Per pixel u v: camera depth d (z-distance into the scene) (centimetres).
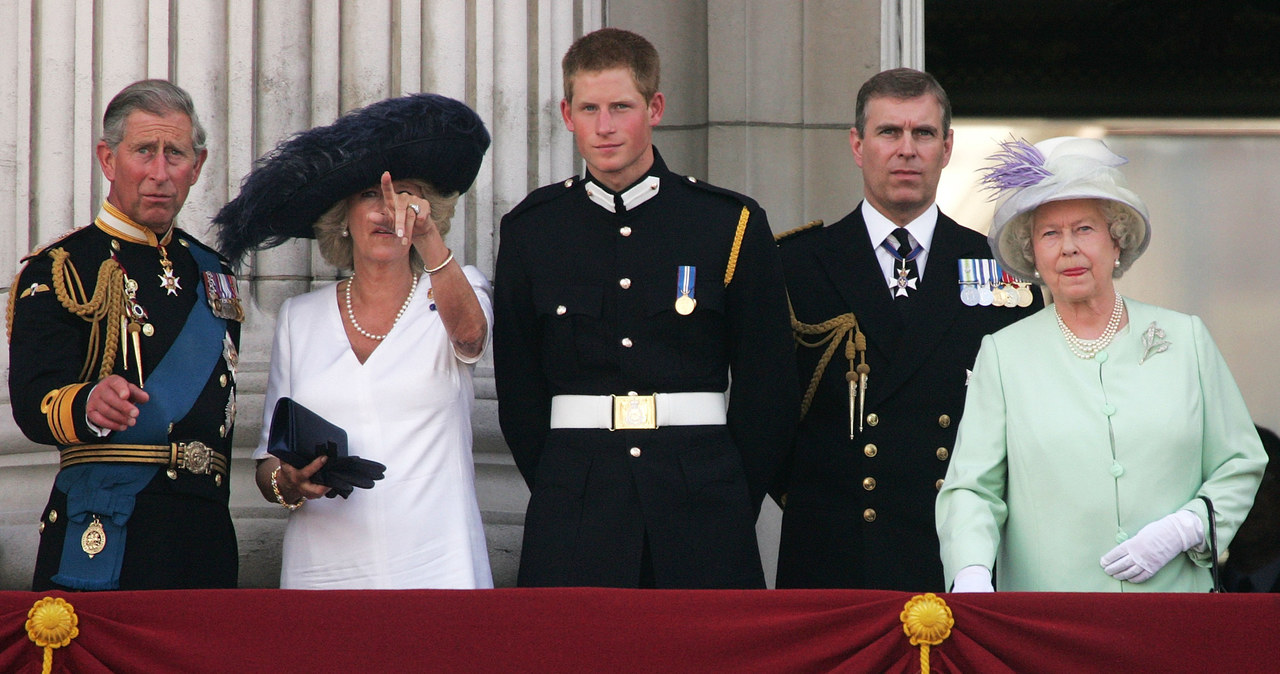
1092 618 1372
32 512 2048
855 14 2542
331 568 1695
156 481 1655
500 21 2209
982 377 1647
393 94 2180
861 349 1859
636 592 1391
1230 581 2533
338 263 1812
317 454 1627
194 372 1703
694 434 1697
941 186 3056
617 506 1669
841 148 2541
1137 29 3047
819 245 1944
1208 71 3038
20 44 2170
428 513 1709
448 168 1756
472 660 1378
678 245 1738
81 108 2161
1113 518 1547
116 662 1384
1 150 2159
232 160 2142
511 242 1786
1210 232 2992
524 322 1769
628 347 1708
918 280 1908
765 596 1388
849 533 1828
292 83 2161
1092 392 1588
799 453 1881
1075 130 3058
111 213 1723
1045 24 3062
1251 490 1559
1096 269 1600
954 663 1374
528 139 2212
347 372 1736
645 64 1745
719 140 2531
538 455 1789
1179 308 2972
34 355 1623
